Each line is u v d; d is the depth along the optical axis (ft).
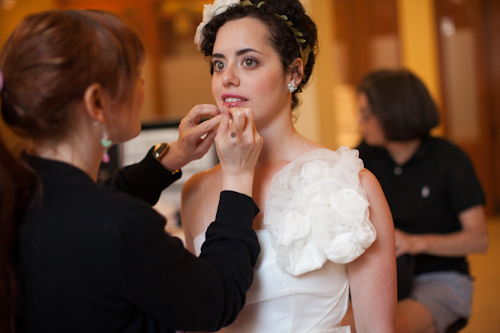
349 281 3.60
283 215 3.43
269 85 3.57
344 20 18.30
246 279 3.02
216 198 4.00
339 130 18.03
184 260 2.81
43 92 2.68
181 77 16.88
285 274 3.51
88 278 2.68
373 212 3.51
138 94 3.13
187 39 16.74
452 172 6.31
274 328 3.54
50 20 2.76
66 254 2.69
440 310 5.75
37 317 2.76
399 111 6.30
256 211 3.33
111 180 4.10
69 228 2.70
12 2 14.56
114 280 2.69
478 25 17.53
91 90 2.77
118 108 2.96
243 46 3.51
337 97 18.01
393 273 3.53
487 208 18.33
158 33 16.75
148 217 2.73
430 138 6.61
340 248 3.23
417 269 6.25
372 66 18.54
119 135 3.05
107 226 2.67
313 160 3.61
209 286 2.84
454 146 6.54
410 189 6.48
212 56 3.82
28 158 2.89
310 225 3.38
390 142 6.54
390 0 18.02
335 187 3.41
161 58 16.88
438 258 6.25
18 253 2.76
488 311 10.10
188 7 16.51
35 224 2.75
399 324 5.33
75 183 2.81
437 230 6.43
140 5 16.52
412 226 6.47
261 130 3.78
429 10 17.46
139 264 2.68
